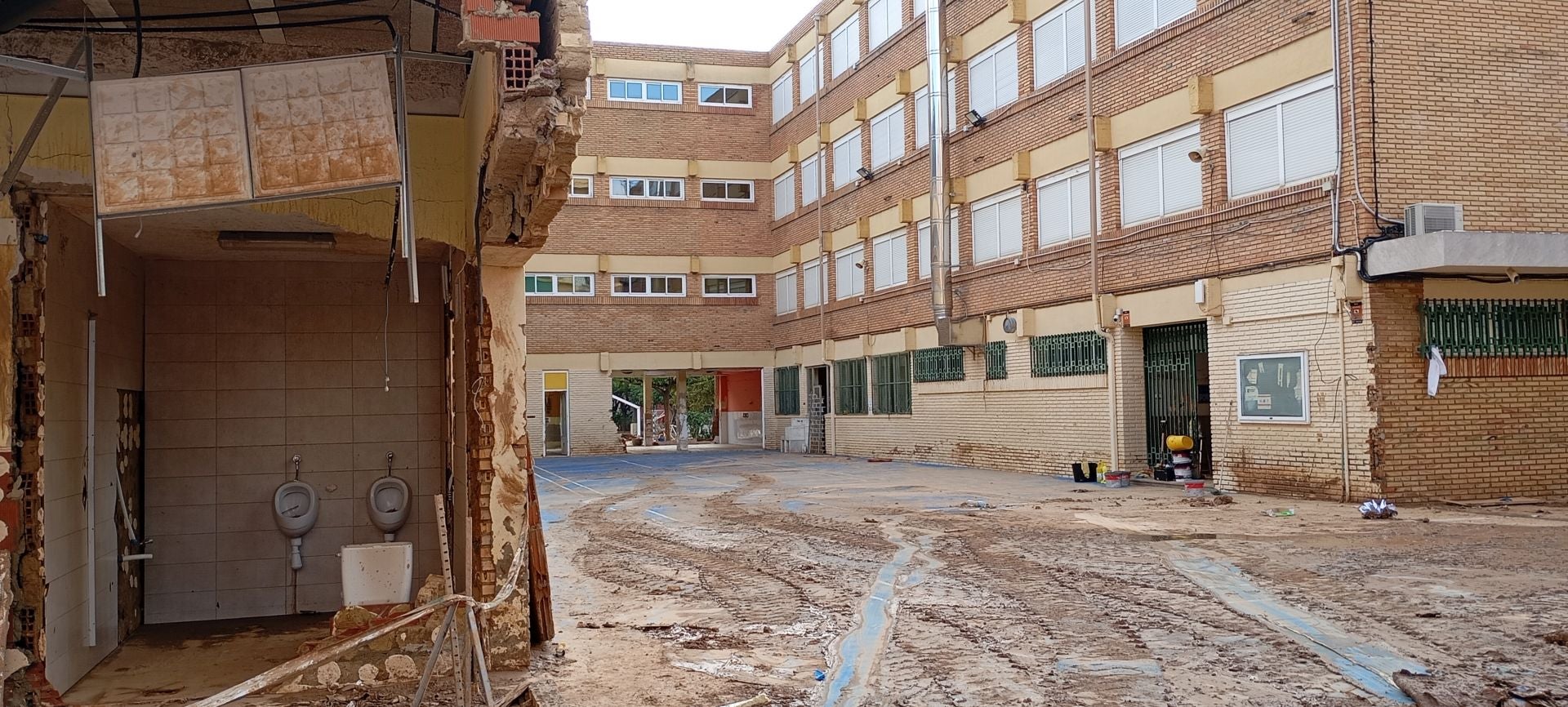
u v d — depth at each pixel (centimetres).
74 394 737
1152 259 2094
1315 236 1708
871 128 3338
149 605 970
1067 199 2375
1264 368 1812
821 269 3678
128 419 920
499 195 668
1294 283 1750
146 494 975
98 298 794
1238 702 624
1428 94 1662
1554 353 1691
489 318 728
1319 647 742
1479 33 1688
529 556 791
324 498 1020
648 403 4759
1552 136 1712
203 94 574
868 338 3344
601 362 3912
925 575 1078
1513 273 1605
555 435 3956
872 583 1045
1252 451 1839
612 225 3966
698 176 4062
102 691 725
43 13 666
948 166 2853
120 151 564
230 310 1008
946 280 2780
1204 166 1961
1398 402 1608
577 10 573
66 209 712
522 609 727
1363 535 1264
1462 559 1066
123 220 773
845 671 716
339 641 696
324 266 1030
